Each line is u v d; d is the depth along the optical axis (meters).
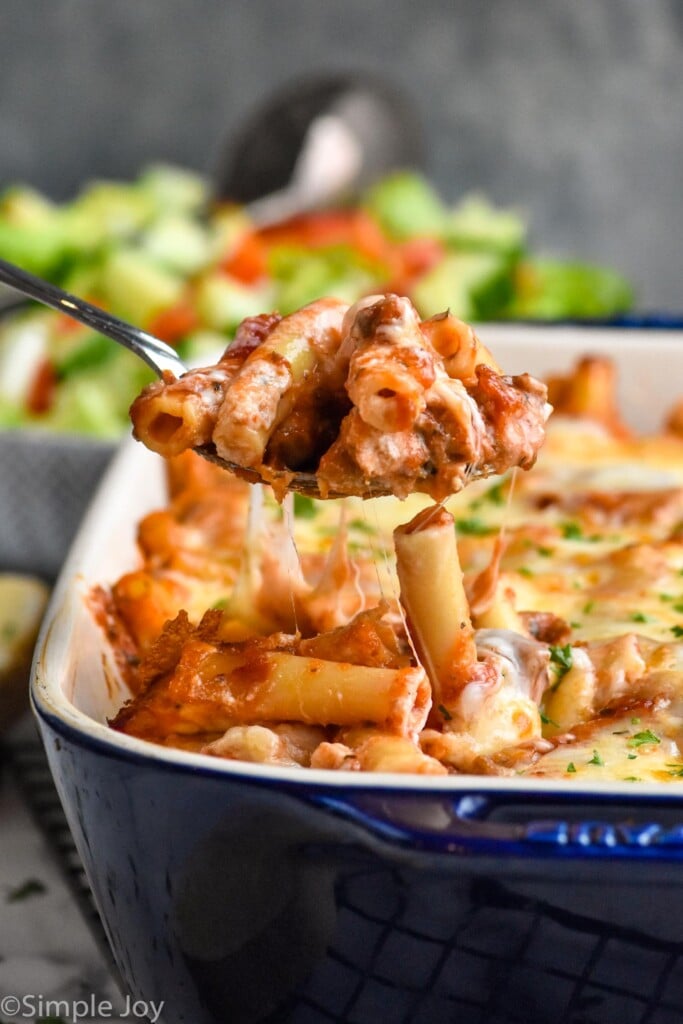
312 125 1.06
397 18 1.40
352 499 0.57
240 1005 0.41
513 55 1.41
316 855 0.38
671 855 0.37
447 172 1.43
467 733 0.44
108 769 0.39
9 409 0.81
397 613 0.45
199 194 1.08
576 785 0.38
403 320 0.42
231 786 0.38
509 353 0.63
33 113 1.42
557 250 1.42
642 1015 0.39
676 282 1.42
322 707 0.43
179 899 0.40
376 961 0.39
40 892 0.51
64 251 0.87
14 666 0.57
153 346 0.48
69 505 0.66
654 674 0.46
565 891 0.38
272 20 1.41
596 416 0.62
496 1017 0.39
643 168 1.42
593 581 0.52
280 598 0.48
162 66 1.42
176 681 0.43
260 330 0.45
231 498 0.57
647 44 1.40
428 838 0.37
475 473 0.43
